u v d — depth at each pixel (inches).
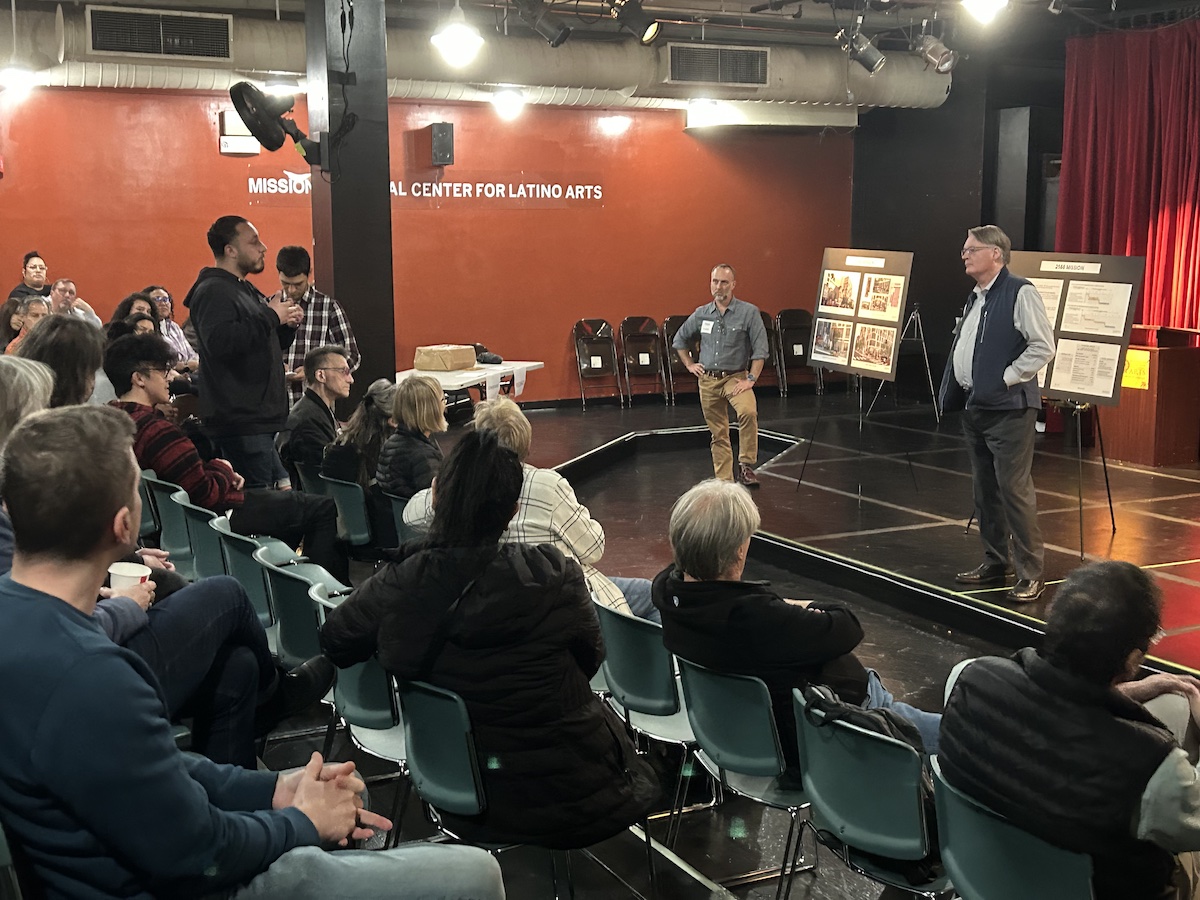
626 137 473.4
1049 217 449.4
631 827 124.6
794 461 357.4
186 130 402.3
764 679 111.3
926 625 222.1
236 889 68.2
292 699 104.6
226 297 191.9
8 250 382.9
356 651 100.9
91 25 346.9
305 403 222.8
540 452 370.9
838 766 101.0
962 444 378.9
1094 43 400.5
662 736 129.3
